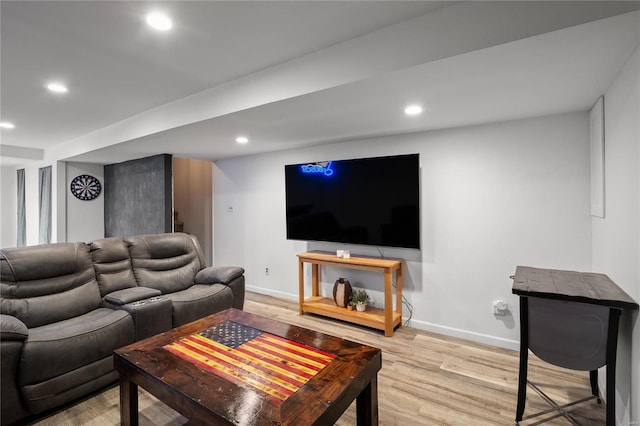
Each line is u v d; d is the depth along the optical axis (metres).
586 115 2.48
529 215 2.72
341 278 3.63
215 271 3.45
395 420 1.91
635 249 1.55
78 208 5.52
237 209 4.89
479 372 2.44
